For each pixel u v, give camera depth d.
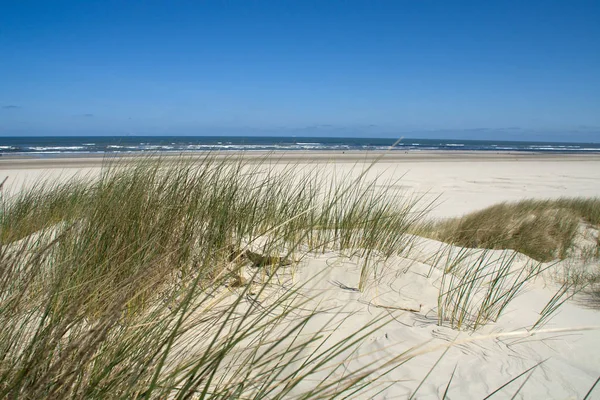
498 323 2.98
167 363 1.72
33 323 1.68
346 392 1.88
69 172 15.59
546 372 2.33
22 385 1.23
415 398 1.91
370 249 3.57
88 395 1.28
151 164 3.86
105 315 1.50
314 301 2.74
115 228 2.50
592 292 4.72
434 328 2.69
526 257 5.75
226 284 2.65
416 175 20.69
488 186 17.83
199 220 2.93
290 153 33.38
